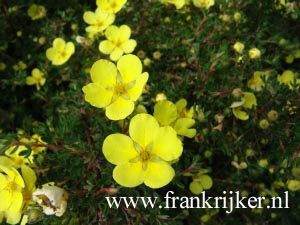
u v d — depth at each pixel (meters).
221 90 0.17
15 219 0.13
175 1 0.21
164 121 0.14
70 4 0.25
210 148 0.17
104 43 0.18
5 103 0.23
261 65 0.18
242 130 0.17
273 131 0.16
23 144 0.13
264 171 0.17
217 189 0.18
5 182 0.13
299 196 0.18
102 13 0.20
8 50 0.24
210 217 0.18
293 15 0.20
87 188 0.13
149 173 0.12
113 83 0.14
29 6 0.25
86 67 0.20
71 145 0.14
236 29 0.19
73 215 0.14
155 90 0.18
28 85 0.23
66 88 0.22
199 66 0.18
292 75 0.18
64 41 0.20
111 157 0.12
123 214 0.14
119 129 0.14
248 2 0.20
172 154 0.12
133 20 0.21
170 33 0.20
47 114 0.20
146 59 0.19
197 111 0.15
